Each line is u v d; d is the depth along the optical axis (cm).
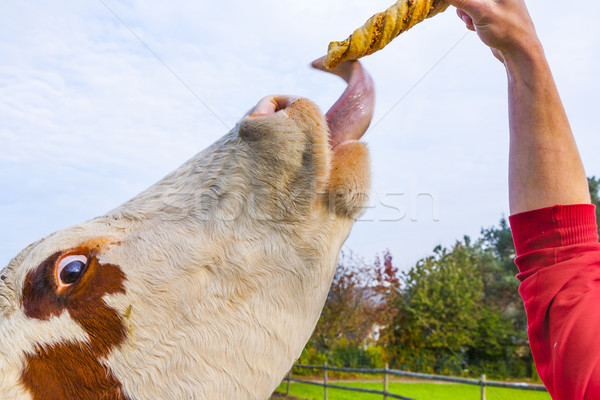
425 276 1595
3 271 129
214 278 117
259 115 115
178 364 114
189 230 121
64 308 118
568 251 84
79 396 113
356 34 108
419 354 1491
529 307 86
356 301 1323
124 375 114
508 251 1916
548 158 86
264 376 115
